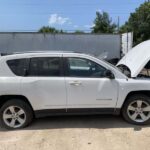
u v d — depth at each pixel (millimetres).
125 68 7258
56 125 6617
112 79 6367
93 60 6461
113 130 6188
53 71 6391
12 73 6355
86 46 18812
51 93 6285
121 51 18812
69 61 6445
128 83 6387
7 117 6387
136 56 7242
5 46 18531
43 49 18688
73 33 18641
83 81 6305
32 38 18578
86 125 6574
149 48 7012
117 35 18828
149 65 6840
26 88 6250
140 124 6520
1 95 6277
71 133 6055
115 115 7254
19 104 6344
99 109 6414
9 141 5688
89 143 5461
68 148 5246
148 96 6613
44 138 5801
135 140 5578
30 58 6441
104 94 6348
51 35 18609
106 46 18891
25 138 5832
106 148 5211
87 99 6340
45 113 6367
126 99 6500
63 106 6352
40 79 6277
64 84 6285
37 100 6281
